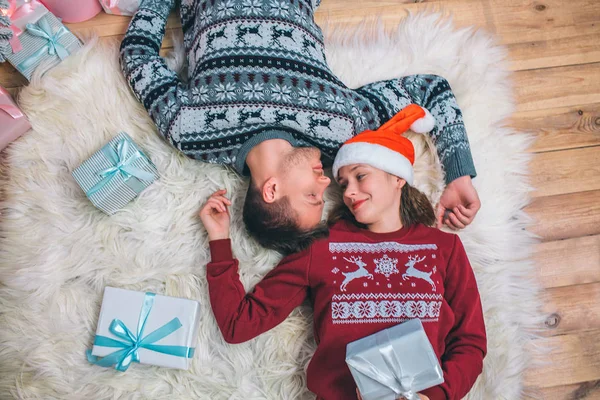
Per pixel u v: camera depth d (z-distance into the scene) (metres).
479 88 1.60
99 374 1.38
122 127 1.52
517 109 1.66
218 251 1.38
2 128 1.46
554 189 1.63
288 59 1.37
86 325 1.41
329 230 1.37
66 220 1.46
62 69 1.52
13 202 1.46
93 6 1.58
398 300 1.31
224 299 1.35
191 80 1.42
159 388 1.39
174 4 1.61
